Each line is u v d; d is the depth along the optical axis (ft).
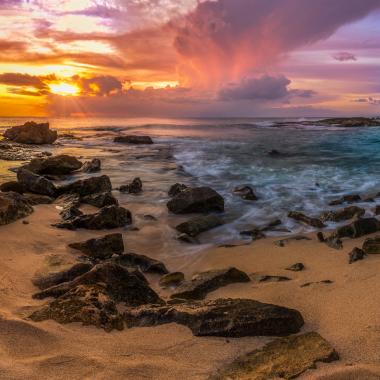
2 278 16.89
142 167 58.59
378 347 11.87
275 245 24.86
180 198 33.50
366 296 15.72
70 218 28.48
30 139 98.53
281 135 127.24
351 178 48.32
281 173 52.34
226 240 26.78
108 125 232.32
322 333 13.12
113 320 13.50
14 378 9.93
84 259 21.16
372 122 197.06
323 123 222.28
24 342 11.72
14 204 27.25
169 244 25.73
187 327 13.28
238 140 107.96
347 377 10.42
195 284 17.69
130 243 25.61
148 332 13.10
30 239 23.30
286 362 11.19
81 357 11.23
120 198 38.40
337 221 30.53
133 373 10.61
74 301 14.26
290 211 32.65
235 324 13.00
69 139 115.65
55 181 48.47
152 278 19.81
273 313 13.44
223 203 34.22
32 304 14.79
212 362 11.40
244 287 17.98
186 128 186.80
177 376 10.58
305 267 20.61
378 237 22.66
